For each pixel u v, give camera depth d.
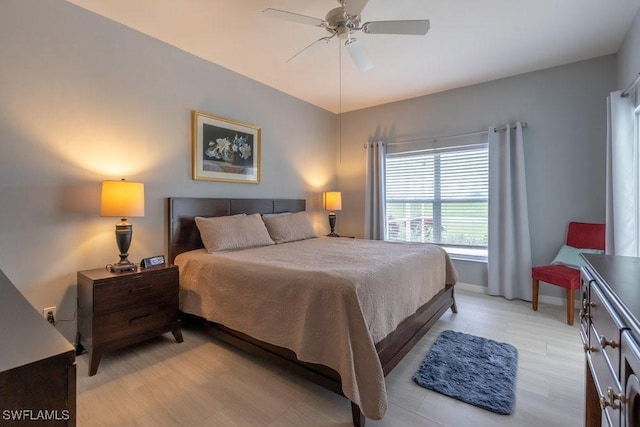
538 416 1.61
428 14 2.39
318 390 1.85
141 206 2.37
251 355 2.28
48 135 2.20
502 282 3.63
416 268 2.35
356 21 2.03
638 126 2.46
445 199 4.14
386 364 1.79
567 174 3.28
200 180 3.19
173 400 1.75
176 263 2.79
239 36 2.74
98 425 1.54
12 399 0.57
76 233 2.35
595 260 1.38
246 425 1.55
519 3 2.26
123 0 2.25
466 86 3.88
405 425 1.56
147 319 2.30
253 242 3.11
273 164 4.03
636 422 0.67
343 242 3.47
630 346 0.71
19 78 2.07
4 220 2.03
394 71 3.46
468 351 2.29
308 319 1.71
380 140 4.64
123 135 2.60
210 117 3.24
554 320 2.91
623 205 2.51
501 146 3.62
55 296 2.25
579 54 3.05
